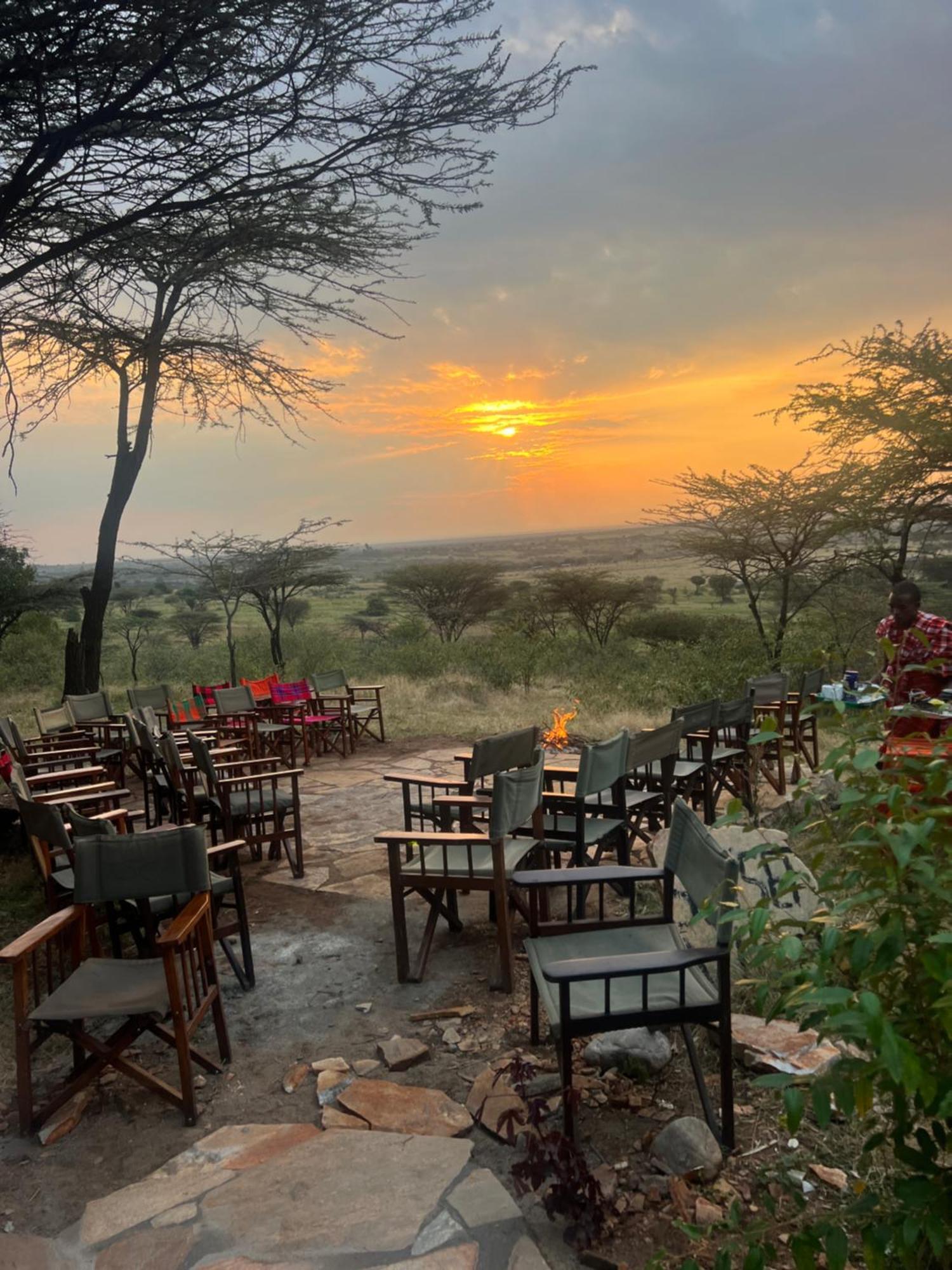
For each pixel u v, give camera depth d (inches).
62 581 847.7
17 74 171.9
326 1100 129.8
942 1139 67.5
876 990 72.9
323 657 832.3
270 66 186.9
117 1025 157.8
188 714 426.3
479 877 165.6
